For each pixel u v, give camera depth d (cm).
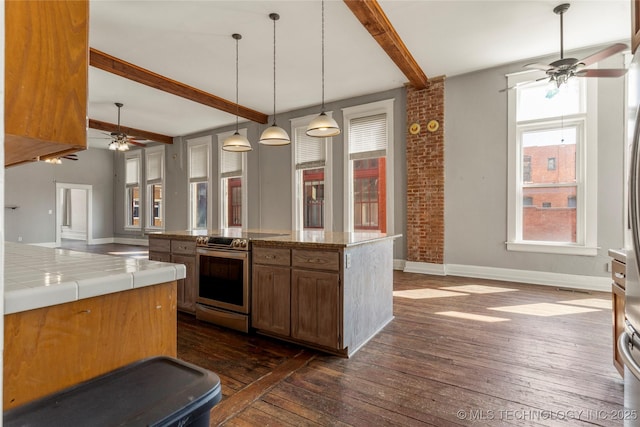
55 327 85
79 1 74
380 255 300
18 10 65
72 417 68
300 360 238
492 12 356
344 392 195
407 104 554
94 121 745
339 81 541
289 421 168
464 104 511
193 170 872
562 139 449
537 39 412
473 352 248
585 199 431
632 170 111
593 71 332
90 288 90
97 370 93
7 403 75
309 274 252
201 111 686
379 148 586
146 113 700
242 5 341
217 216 820
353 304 251
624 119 408
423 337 278
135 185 1016
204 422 77
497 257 491
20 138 66
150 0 331
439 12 355
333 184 632
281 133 381
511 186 477
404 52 428
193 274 335
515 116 473
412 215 550
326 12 354
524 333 283
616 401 183
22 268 109
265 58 461
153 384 81
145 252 809
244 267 288
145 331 105
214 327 306
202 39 408
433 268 532
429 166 535
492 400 185
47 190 926
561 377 209
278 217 716
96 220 1031
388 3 339
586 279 431
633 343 111
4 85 60
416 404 182
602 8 347
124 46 425
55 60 70
